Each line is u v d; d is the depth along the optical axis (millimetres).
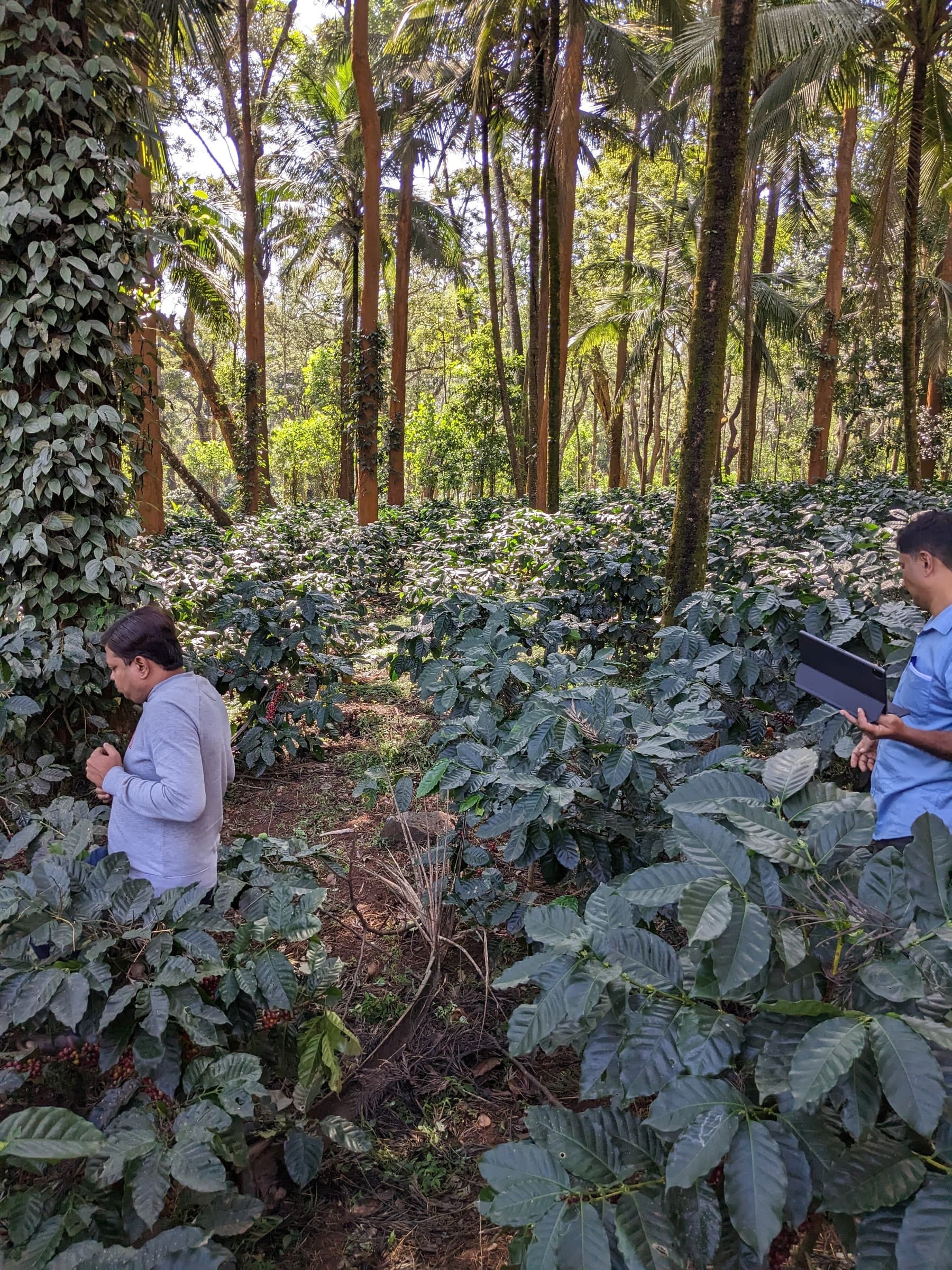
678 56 11406
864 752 2545
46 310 3889
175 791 2213
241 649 5430
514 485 21562
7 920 1948
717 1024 1485
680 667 3689
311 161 21625
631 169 23844
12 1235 1603
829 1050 1280
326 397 30922
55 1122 1489
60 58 3820
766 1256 1482
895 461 27438
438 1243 2098
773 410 46094
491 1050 2770
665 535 8680
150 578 4484
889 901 1583
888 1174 1284
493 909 3182
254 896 2332
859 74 12672
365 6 14758
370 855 4062
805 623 3971
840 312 20250
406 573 10328
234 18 18906
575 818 2967
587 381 37250
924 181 13289
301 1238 2105
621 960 1642
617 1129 1562
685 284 23688
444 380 39000
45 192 3793
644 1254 1338
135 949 2086
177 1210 1836
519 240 30359
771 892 1581
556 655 3658
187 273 16000
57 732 4156
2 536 4027
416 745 5574
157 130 4449
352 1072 2621
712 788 1849
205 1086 1876
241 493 17719
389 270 29609
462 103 17656
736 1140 1346
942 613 2254
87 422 4020
